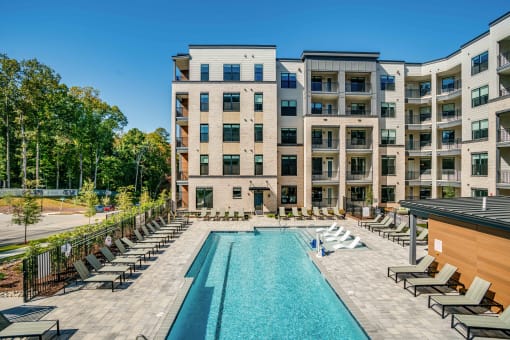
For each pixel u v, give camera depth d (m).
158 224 21.06
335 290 9.77
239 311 9.06
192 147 27.78
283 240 18.78
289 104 29.70
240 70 28.48
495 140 21.39
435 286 10.05
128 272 11.61
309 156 28.42
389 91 30.36
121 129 52.75
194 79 28.38
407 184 30.50
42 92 39.56
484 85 23.83
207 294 10.35
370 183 28.89
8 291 9.47
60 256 10.92
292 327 8.12
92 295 9.30
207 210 26.64
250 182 28.02
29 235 19.05
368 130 30.03
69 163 46.25
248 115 28.00
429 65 30.30
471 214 8.38
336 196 29.92
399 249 14.98
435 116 29.78
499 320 6.76
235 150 28.00
